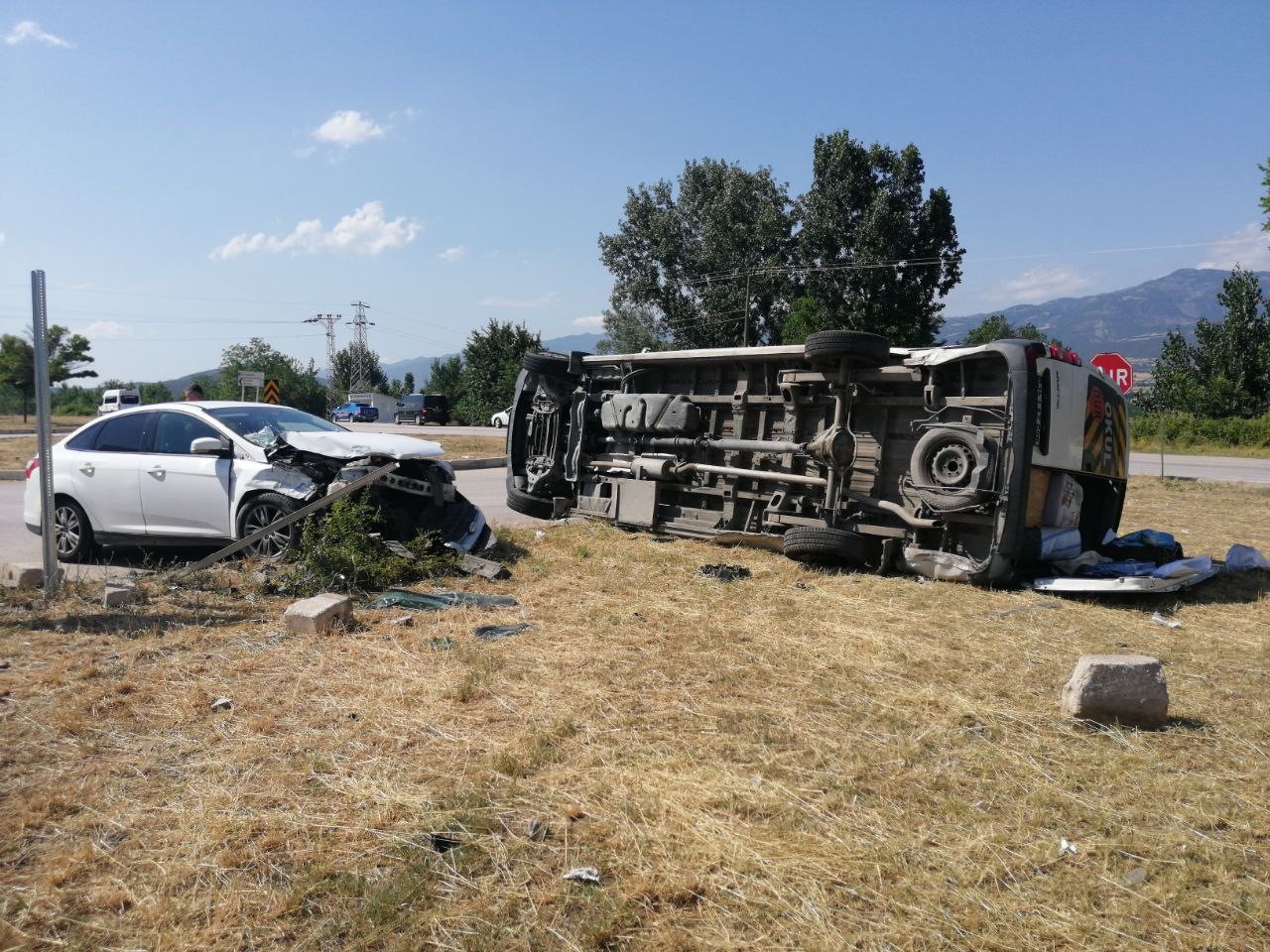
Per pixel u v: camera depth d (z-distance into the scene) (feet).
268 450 26.08
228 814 11.05
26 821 10.85
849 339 26.13
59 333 187.52
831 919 9.12
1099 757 13.08
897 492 26.73
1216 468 74.13
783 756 12.92
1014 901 9.45
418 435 118.01
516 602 21.99
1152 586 22.72
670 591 23.58
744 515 30.50
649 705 14.98
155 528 27.37
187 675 16.17
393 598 21.77
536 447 37.24
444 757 12.82
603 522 34.09
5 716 14.12
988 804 11.62
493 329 184.24
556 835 10.66
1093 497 28.53
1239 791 12.05
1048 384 24.57
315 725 13.98
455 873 9.87
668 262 180.55
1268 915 9.20
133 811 11.17
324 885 9.58
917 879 9.85
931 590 24.00
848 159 147.95
